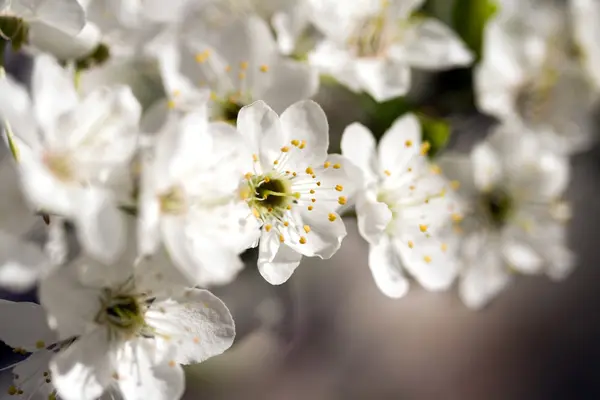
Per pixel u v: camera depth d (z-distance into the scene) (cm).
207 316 23
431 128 26
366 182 24
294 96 24
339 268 40
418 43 26
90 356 23
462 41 27
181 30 24
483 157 28
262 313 29
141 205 22
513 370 48
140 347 23
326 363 43
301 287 33
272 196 24
